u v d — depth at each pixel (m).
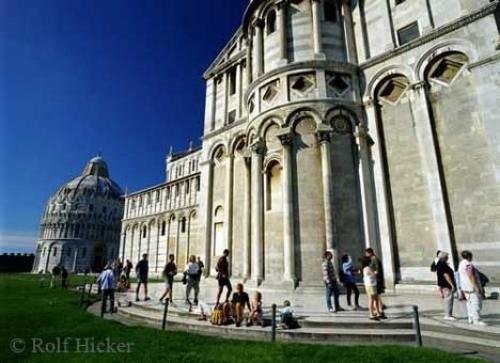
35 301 20.19
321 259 16.69
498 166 14.18
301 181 18.16
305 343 9.00
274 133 19.78
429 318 10.38
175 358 7.93
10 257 123.69
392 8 19.78
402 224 16.97
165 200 64.62
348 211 17.56
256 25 23.36
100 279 15.70
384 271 16.75
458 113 16.05
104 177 145.38
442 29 16.83
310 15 21.12
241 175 25.00
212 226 26.92
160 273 59.59
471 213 14.85
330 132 18.33
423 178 16.61
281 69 20.08
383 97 19.03
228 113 28.17
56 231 122.62
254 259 18.75
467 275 9.87
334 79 19.70
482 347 8.19
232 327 10.59
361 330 9.68
